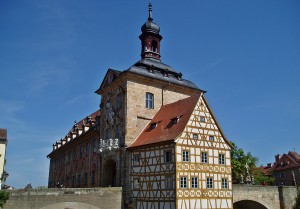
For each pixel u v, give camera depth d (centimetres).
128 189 3406
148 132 3572
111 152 3725
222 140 3400
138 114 3738
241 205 4306
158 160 3148
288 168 7512
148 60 4169
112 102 4044
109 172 3944
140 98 3800
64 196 2922
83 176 4984
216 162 3275
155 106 3894
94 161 4516
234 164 5166
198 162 3119
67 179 5922
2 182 3544
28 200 2738
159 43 4438
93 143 4716
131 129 3644
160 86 3988
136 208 3269
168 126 3356
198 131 3206
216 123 3391
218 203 3172
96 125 4522
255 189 3916
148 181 3209
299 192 4206
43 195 2817
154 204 3084
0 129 3831
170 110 3647
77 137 5344
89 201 3067
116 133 3828
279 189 4184
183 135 3069
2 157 3641
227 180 3322
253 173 5734
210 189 3144
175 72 4212
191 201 2958
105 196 3192
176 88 4109
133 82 3788
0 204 2480
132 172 3428
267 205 3997
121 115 3756
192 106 3288
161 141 3117
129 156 3528
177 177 2912
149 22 4441
